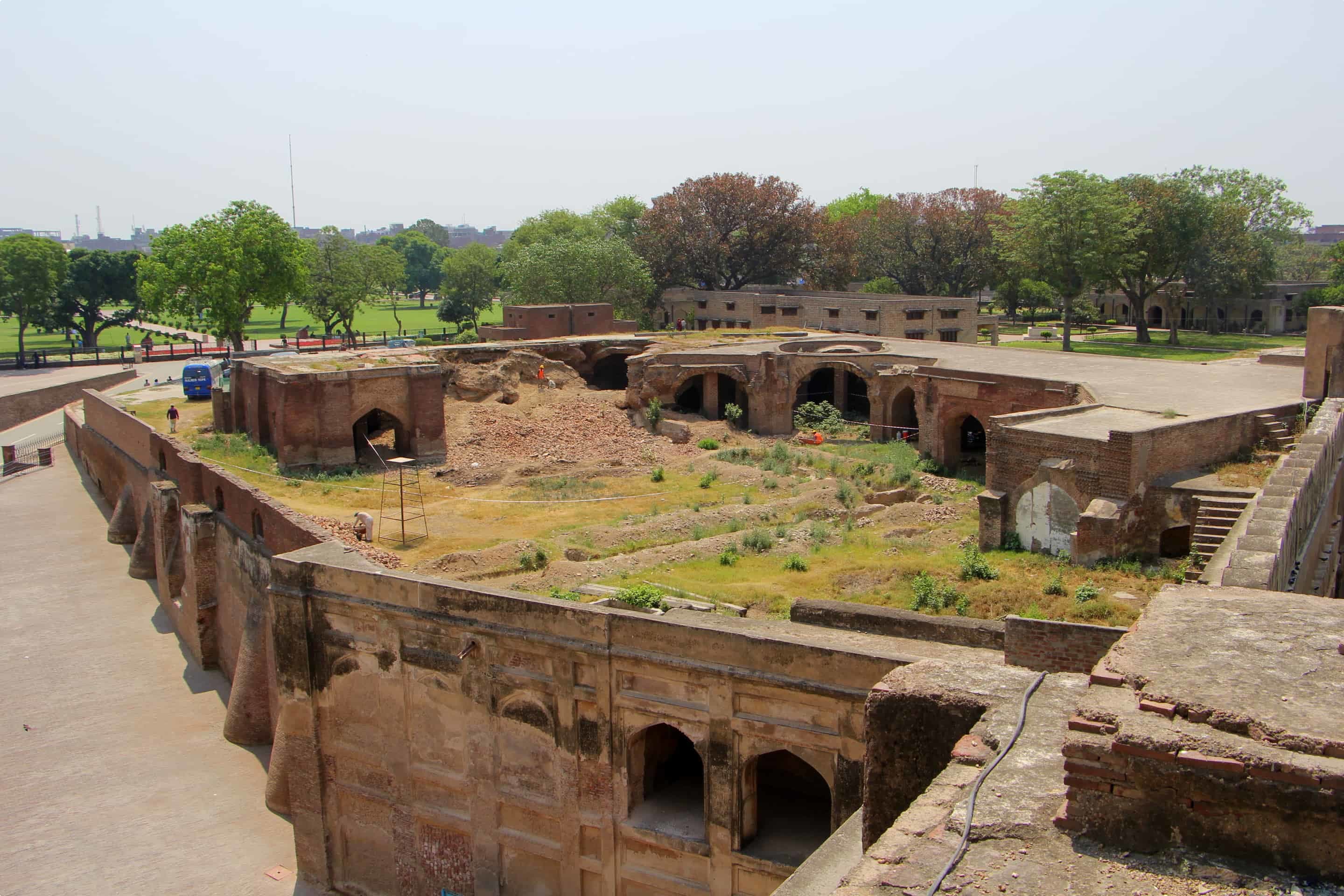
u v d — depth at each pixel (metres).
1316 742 6.00
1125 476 26.11
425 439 42.09
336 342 94.69
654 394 49.06
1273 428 29.92
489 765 17.11
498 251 140.62
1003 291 98.44
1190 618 8.00
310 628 18.83
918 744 9.16
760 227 84.31
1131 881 6.04
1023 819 6.71
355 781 18.95
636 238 88.00
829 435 47.41
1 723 26.20
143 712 26.88
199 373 56.91
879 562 26.97
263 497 25.64
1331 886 5.80
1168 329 87.81
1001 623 15.95
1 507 48.19
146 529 37.97
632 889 16.09
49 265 88.06
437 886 18.27
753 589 24.66
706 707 14.91
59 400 72.06
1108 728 6.50
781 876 14.62
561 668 16.06
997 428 29.30
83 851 20.66
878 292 87.62
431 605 17.19
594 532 31.48
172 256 70.06
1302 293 83.00
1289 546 16.64
